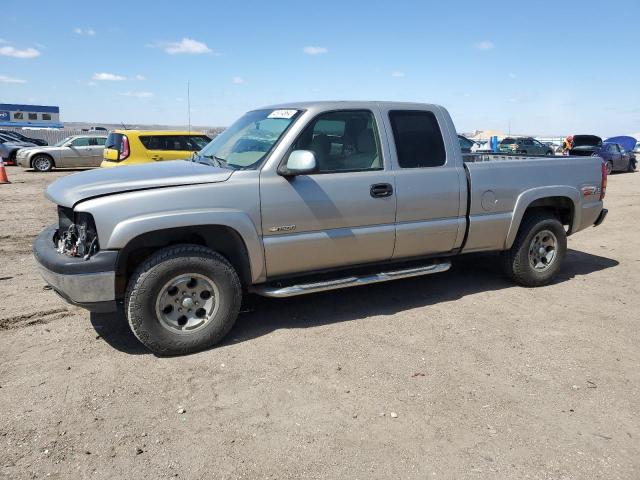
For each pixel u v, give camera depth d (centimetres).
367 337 446
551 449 298
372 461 285
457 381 373
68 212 420
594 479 273
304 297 546
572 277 640
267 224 425
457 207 515
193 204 397
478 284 602
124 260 393
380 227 476
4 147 2456
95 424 315
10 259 691
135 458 285
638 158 3988
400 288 584
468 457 289
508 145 2964
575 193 593
